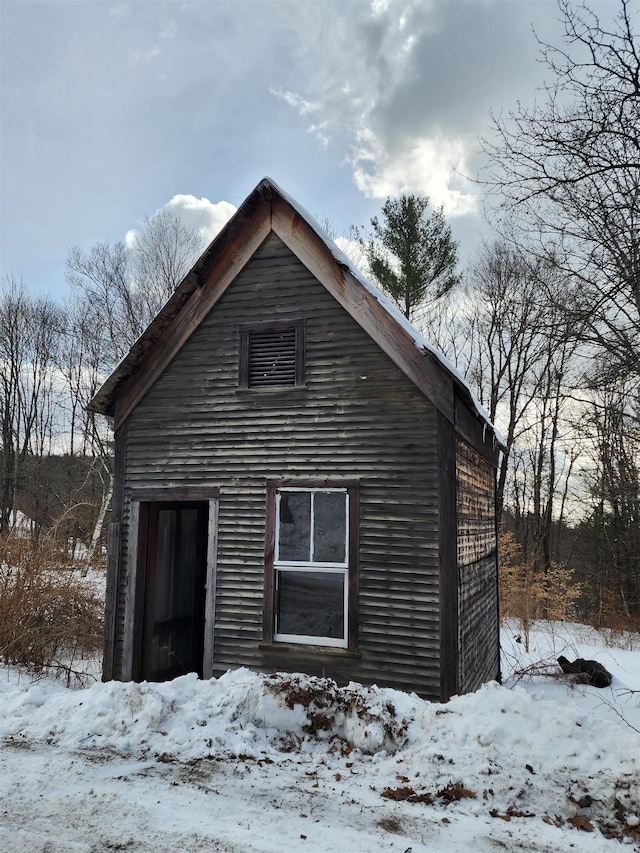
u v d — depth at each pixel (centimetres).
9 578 940
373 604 671
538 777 399
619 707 741
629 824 359
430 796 394
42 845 333
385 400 706
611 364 739
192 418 800
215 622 742
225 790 407
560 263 780
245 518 751
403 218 2298
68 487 2791
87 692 579
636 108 656
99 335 2730
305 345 754
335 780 426
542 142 692
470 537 778
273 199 794
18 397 3006
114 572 810
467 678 704
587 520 2073
